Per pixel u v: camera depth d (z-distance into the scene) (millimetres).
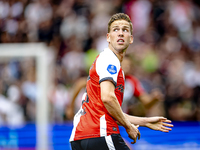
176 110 28516
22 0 35000
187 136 20438
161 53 34281
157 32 36406
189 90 29609
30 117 23328
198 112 28828
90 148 9266
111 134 9227
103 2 37000
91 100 9594
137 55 30781
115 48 9812
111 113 8984
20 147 20406
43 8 34906
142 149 19391
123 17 10016
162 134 20078
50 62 29484
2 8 34906
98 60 9625
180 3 38219
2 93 23125
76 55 31906
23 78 23234
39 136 20578
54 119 25219
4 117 23047
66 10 35344
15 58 23031
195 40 37156
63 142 20547
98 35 34094
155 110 26047
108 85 9016
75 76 29594
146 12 36719
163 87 29969
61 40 34062
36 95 22688
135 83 18062
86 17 35375
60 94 26375
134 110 18531
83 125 9445
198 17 38625
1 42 34281
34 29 34312
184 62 33281
